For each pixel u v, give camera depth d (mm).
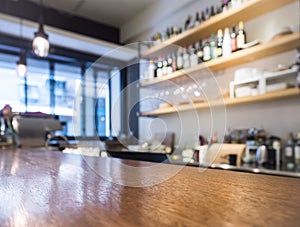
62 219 262
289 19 1994
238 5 2088
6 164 848
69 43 3627
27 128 2367
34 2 3311
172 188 412
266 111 2127
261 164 1818
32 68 3719
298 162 1788
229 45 2189
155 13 3363
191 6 2926
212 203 314
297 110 1910
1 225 248
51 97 3809
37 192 394
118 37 4125
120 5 3426
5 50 3475
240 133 2242
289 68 1813
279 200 324
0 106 3225
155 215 269
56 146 2293
